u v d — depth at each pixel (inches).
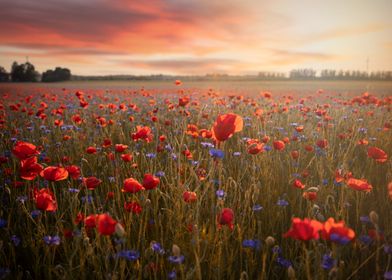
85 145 215.8
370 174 156.7
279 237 111.6
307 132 245.3
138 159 177.0
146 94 489.7
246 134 246.4
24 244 105.3
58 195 140.6
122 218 112.9
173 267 92.0
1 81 3186.5
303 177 149.7
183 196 109.0
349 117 324.5
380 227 114.7
